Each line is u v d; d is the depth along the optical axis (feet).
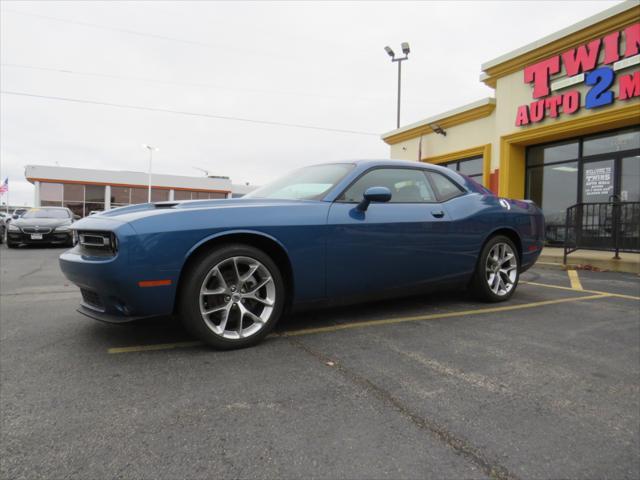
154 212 8.63
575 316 12.46
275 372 7.84
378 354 8.89
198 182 112.37
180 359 8.47
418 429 5.85
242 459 5.11
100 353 8.82
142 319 8.30
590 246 27.58
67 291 16.58
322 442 5.50
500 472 4.92
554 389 7.25
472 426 5.96
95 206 102.89
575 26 30.30
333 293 10.37
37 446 5.33
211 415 6.18
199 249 8.79
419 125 48.14
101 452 5.22
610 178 31.37
